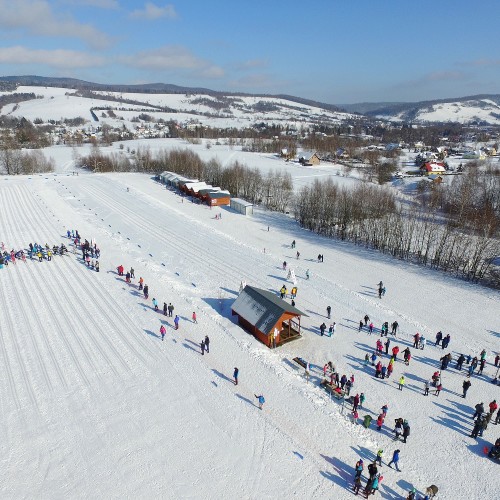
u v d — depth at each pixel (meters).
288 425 28.81
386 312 45.22
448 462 26.47
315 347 38.84
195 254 61.28
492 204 80.75
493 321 43.75
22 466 24.95
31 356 35.66
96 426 28.17
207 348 36.53
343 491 23.97
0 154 134.62
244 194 105.44
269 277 53.62
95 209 84.38
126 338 38.66
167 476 24.47
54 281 50.16
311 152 162.12
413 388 33.44
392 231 67.75
